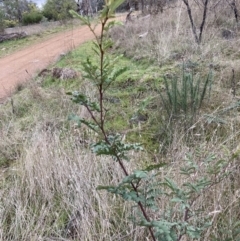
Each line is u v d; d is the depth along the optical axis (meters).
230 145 2.29
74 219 1.99
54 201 2.18
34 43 12.07
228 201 1.81
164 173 2.11
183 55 4.38
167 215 1.43
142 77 3.95
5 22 17.56
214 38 4.76
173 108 2.85
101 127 1.18
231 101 2.97
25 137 3.15
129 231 1.82
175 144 2.48
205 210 1.68
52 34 13.49
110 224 1.88
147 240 1.62
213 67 3.77
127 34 6.43
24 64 8.42
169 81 3.66
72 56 6.32
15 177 2.49
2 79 7.22
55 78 5.00
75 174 2.23
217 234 1.59
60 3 20.31
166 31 5.51
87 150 2.58
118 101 3.56
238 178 1.90
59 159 2.41
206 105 2.96
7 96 5.38
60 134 3.02
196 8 6.12
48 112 3.63
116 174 2.20
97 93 3.66
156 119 2.99
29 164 2.47
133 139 2.82
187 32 5.26
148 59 4.74
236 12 5.20
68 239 1.85
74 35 11.11
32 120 3.52
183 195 1.28
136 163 2.35
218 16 5.56
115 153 1.19
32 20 20.56
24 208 2.07
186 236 1.53
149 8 8.02
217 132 2.57
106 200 1.99
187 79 2.93
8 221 2.09
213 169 1.46
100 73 1.08
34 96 4.21
